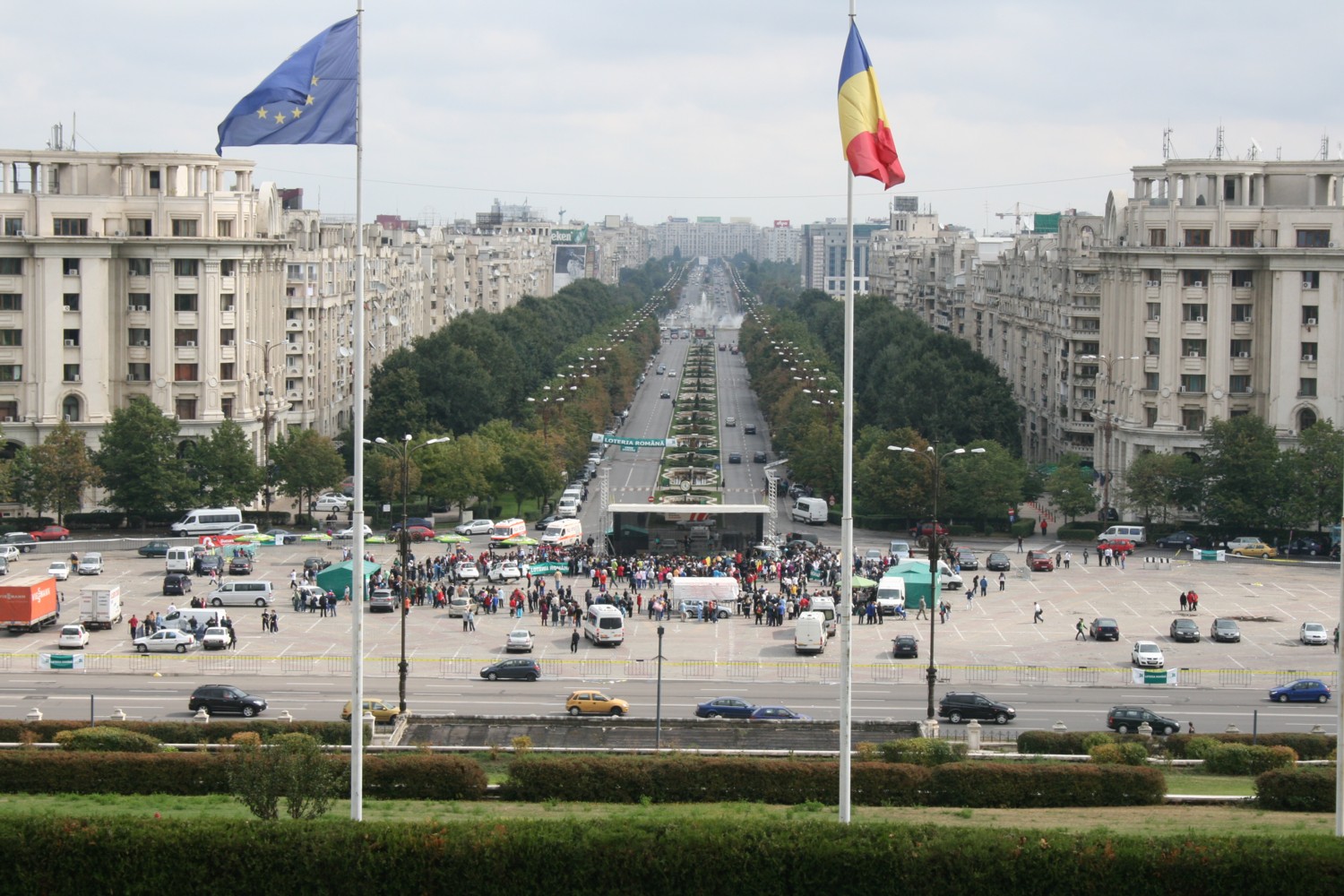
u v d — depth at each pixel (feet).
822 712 519.60
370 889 291.58
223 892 292.40
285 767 322.14
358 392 315.58
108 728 443.73
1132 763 431.43
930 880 290.97
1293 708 536.42
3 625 638.12
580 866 292.61
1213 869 288.10
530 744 461.37
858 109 313.32
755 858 292.81
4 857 293.23
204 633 615.98
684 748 459.73
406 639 637.30
